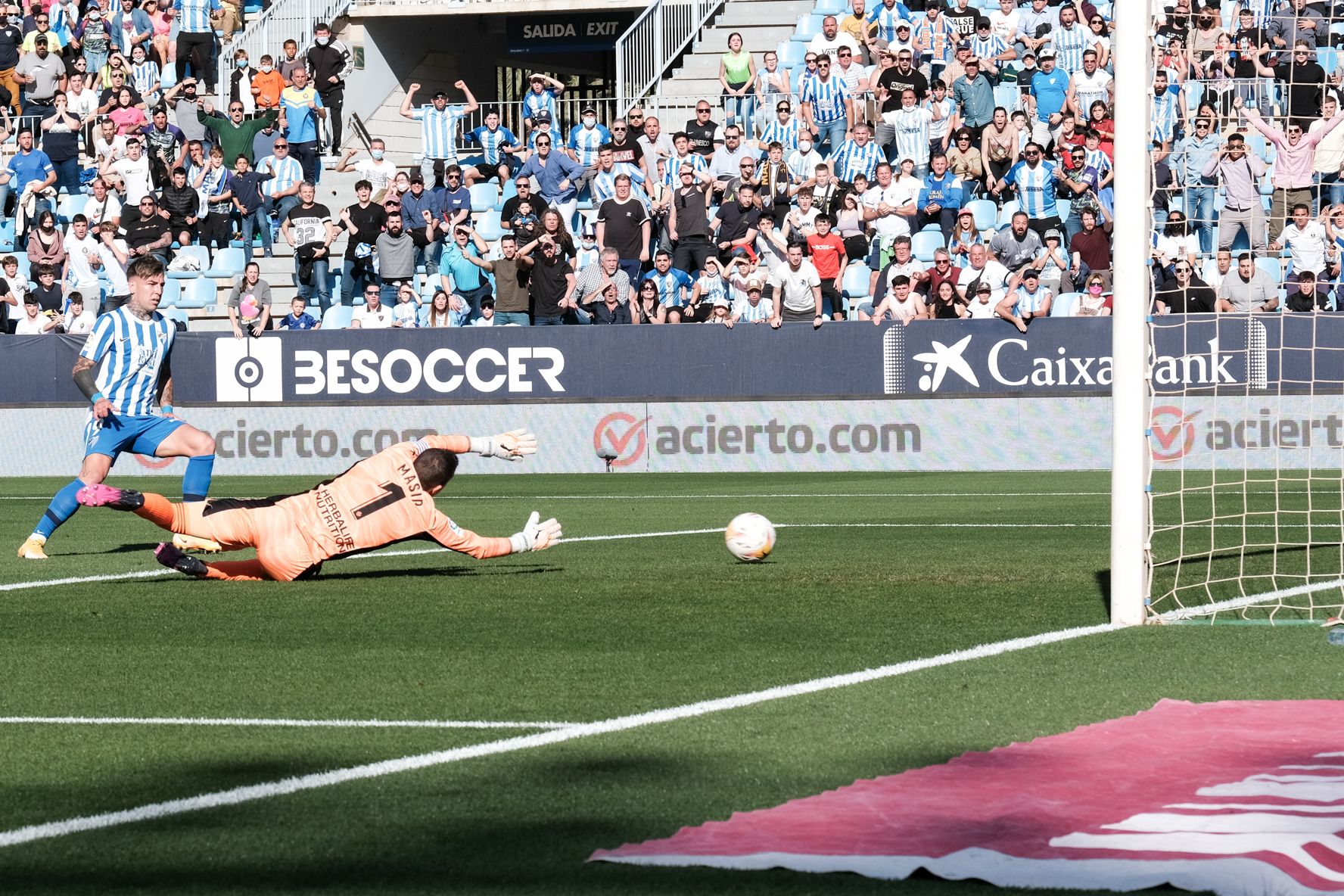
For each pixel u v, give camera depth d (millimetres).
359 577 23594
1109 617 19031
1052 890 8633
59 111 63875
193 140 65500
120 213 61750
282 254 62344
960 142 55562
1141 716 12945
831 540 28734
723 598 21203
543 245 52594
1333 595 20953
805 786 11125
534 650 17203
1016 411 48188
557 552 27219
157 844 10016
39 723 13805
